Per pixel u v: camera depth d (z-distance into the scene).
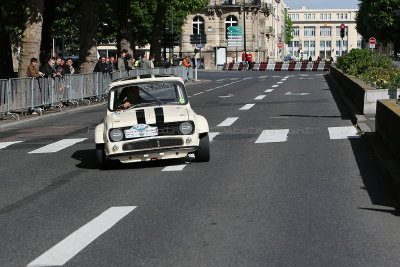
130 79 12.33
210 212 7.65
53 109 25.73
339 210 7.60
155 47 52.59
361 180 9.52
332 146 13.11
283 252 5.92
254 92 32.59
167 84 12.21
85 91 28.88
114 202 8.53
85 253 6.11
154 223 7.21
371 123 16.25
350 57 33.53
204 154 11.64
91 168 11.84
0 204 8.81
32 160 13.15
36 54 27.70
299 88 34.88
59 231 7.07
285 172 10.34
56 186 10.05
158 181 10.02
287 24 168.00
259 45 96.44
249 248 6.07
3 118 22.39
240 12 94.69
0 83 21.53
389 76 23.12
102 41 73.75
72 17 53.44
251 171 10.54
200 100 28.17
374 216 7.27
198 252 5.99
